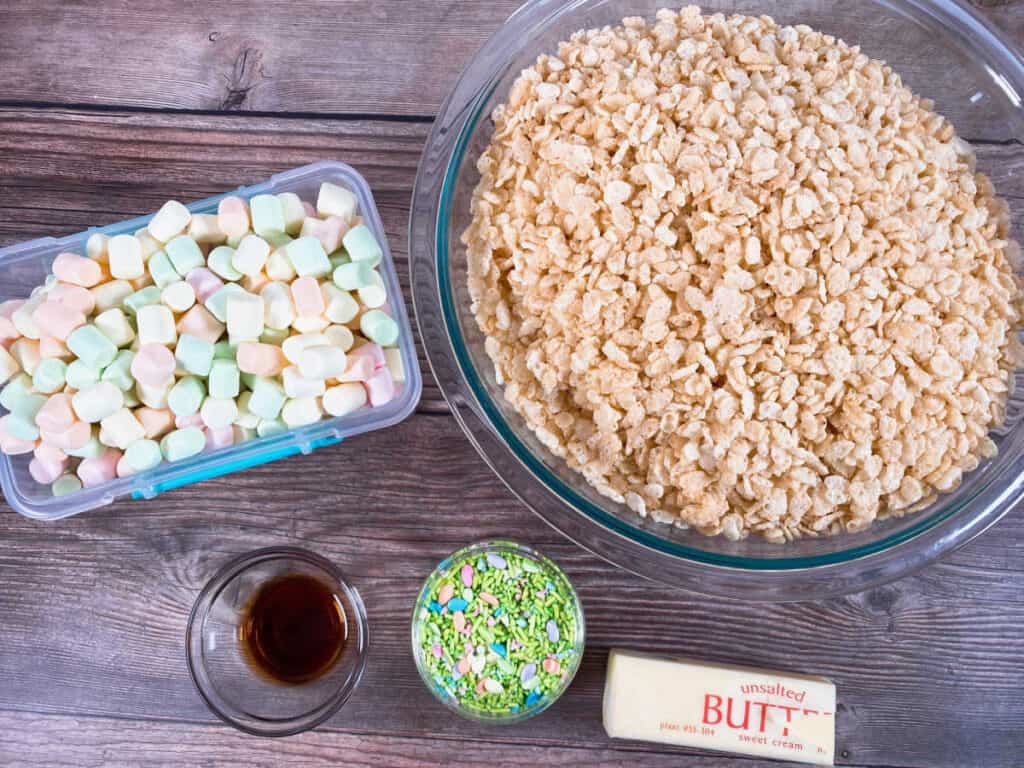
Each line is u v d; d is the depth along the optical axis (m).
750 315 0.34
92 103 0.45
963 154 0.38
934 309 0.34
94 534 0.43
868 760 0.42
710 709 0.39
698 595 0.43
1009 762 0.42
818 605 0.43
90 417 0.36
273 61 0.45
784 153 0.34
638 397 0.34
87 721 0.42
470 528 0.43
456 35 0.45
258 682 0.42
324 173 0.42
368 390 0.39
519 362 0.36
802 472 0.34
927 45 0.40
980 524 0.37
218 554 0.43
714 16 0.38
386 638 0.43
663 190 0.34
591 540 0.38
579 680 0.42
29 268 0.42
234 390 0.38
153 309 0.37
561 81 0.37
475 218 0.38
